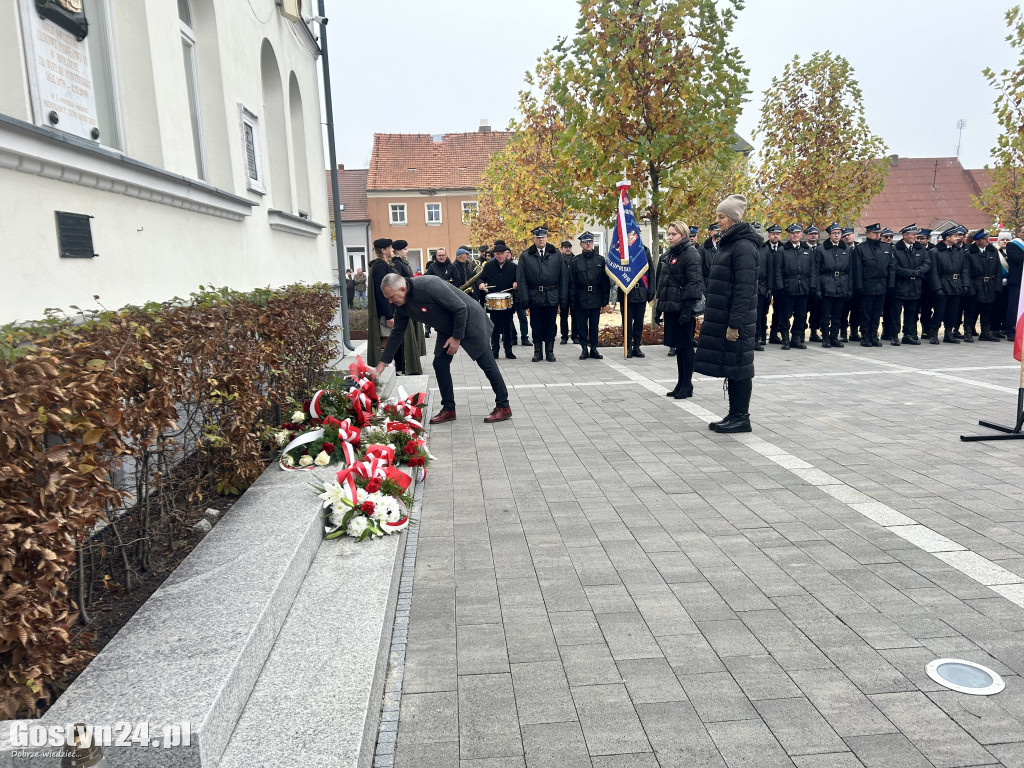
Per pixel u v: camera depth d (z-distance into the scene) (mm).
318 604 3148
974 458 5938
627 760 2457
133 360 3074
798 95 21125
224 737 2166
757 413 7840
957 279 13578
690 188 14242
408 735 2613
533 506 5031
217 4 7746
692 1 12828
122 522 3658
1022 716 2641
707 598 3617
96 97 5418
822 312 13680
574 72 14008
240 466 4422
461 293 7469
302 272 11664
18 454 2166
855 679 2896
